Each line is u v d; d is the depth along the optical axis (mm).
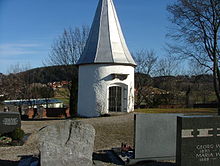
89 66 19547
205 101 30328
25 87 38625
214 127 6613
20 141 10562
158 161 7645
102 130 12969
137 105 30625
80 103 20219
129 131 12609
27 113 25422
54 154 6184
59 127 6320
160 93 30656
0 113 11219
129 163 7367
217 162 6637
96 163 7031
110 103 19328
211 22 20531
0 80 39500
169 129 7793
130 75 19844
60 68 36156
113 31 20531
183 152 6395
